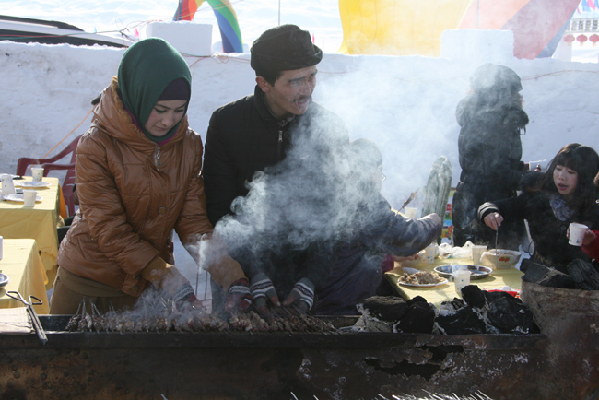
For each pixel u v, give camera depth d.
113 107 1.70
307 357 1.55
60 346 1.45
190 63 5.64
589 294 1.60
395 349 1.57
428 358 1.58
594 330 1.62
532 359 1.62
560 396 1.64
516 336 1.58
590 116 6.16
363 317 1.71
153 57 1.62
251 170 1.92
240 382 1.54
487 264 3.09
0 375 1.46
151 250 1.78
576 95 6.11
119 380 1.50
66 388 1.49
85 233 1.89
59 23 6.46
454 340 1.56
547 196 2.73
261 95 1.83
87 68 5.51
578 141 6.20
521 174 3.59
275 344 1.51
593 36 7.70
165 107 1.66
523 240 3.74
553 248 2.69
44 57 5.41
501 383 1.62
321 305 2.46
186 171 1.89
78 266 1.90
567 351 1.62
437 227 2.75
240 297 1.74
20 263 2.41
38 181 4.52
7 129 5.44
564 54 7.84
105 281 1.91
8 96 5.39
